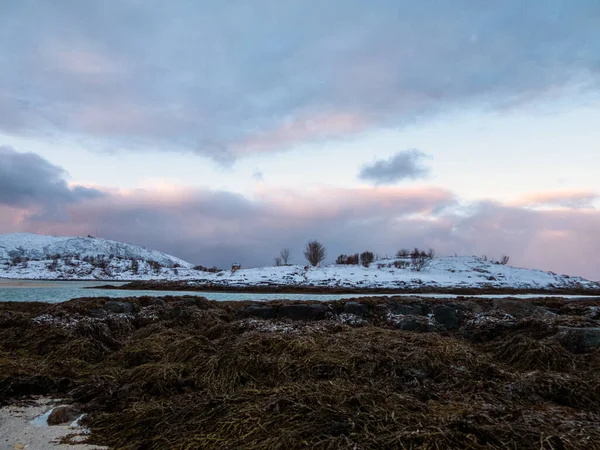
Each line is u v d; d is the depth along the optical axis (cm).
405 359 551
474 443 308
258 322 816
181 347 639
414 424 340
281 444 315
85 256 10956
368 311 1006
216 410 382
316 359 549
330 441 312
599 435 326
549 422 354
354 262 7050
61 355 663
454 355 572
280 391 422
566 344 650
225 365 529
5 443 356
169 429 359
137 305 1080
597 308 1034
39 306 1230
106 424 393
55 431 383
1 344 734
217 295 2944
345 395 408
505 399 439
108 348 722
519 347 621
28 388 494
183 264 13638
